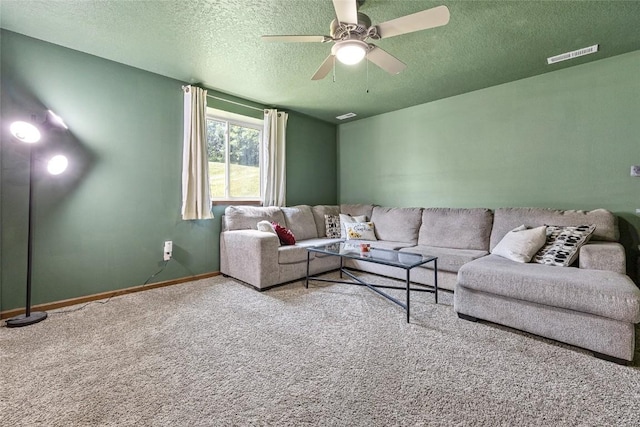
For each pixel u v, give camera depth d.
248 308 2.55
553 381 1.52
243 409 1.32
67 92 2.61
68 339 1.97
